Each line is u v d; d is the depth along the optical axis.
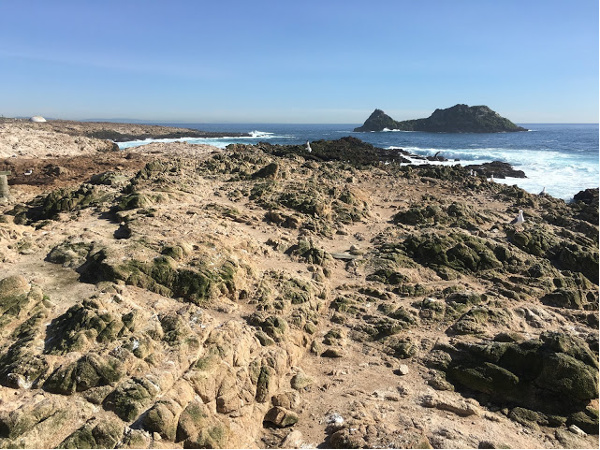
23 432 7.38
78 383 8.41
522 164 52.81
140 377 8.73
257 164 35.56
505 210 27.94
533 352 10.93
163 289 12.31
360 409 9.80
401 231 21.39
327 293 15.18
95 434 7.58
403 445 8.44
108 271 12.16
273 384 10.31
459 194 32.78
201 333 10.34
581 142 90.19
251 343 10.95
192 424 8.19
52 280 12.13
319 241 19.94
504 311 13.94
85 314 9.95
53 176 34.69
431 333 13.09
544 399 10.35
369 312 14.21
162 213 18.17
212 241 15.39
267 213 22.02
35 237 14.92
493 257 17.75
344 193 26.73
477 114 150.88
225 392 9.35
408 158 56.84
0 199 25.81
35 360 8.76
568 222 25.03
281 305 13.21
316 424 9.58
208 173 30.69
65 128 88.50
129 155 45.69
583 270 18.00
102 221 17.75
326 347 12.48
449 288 15.48
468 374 11.05
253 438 9.10
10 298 10.48
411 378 11.27
